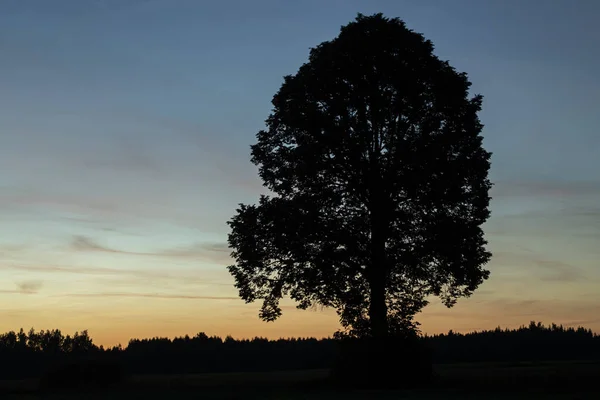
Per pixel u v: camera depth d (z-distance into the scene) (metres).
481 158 35.03
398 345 29.41
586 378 35.91
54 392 29.11
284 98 35.91
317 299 34.78
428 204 34.25
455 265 34.34
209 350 99.50
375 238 33.69
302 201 33.62
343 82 35.31
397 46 35.16
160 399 24.81
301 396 24.64
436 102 35.16
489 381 33.25
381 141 35.09
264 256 34.28
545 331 124.56
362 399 22.78
